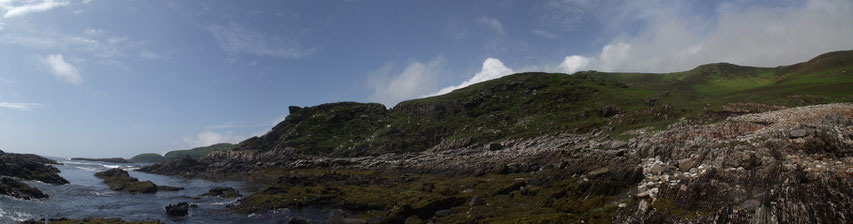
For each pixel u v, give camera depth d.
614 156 40.69
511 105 114.44
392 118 127.44
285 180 51.94
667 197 21.19
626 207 21.59
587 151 47.88
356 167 73.56
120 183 54.47
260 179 70.69
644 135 53.03
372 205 33.34
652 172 28.00
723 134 40.16
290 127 129.38
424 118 121.00
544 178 34.47
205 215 33.16
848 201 16.31
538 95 112.75
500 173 45.00
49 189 45.78
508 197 29.30
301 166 82.00
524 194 29.20
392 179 51.19
